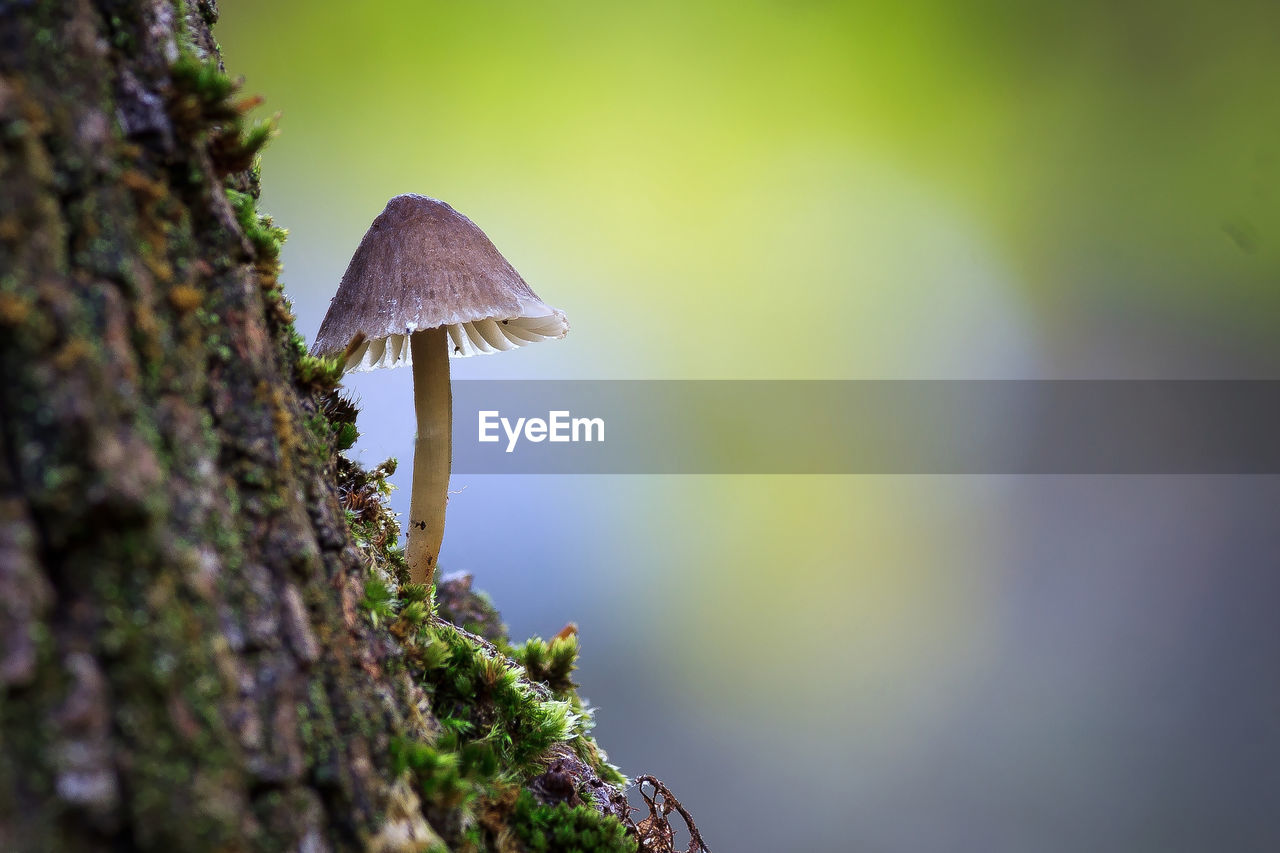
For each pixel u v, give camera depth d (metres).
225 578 0.19
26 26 0.18
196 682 0.18
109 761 0.18
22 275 0.18
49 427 0.18
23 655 0.17
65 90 0.18
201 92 0.19
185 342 0.19
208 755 0.18
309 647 0.19
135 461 0.18
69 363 0.18
